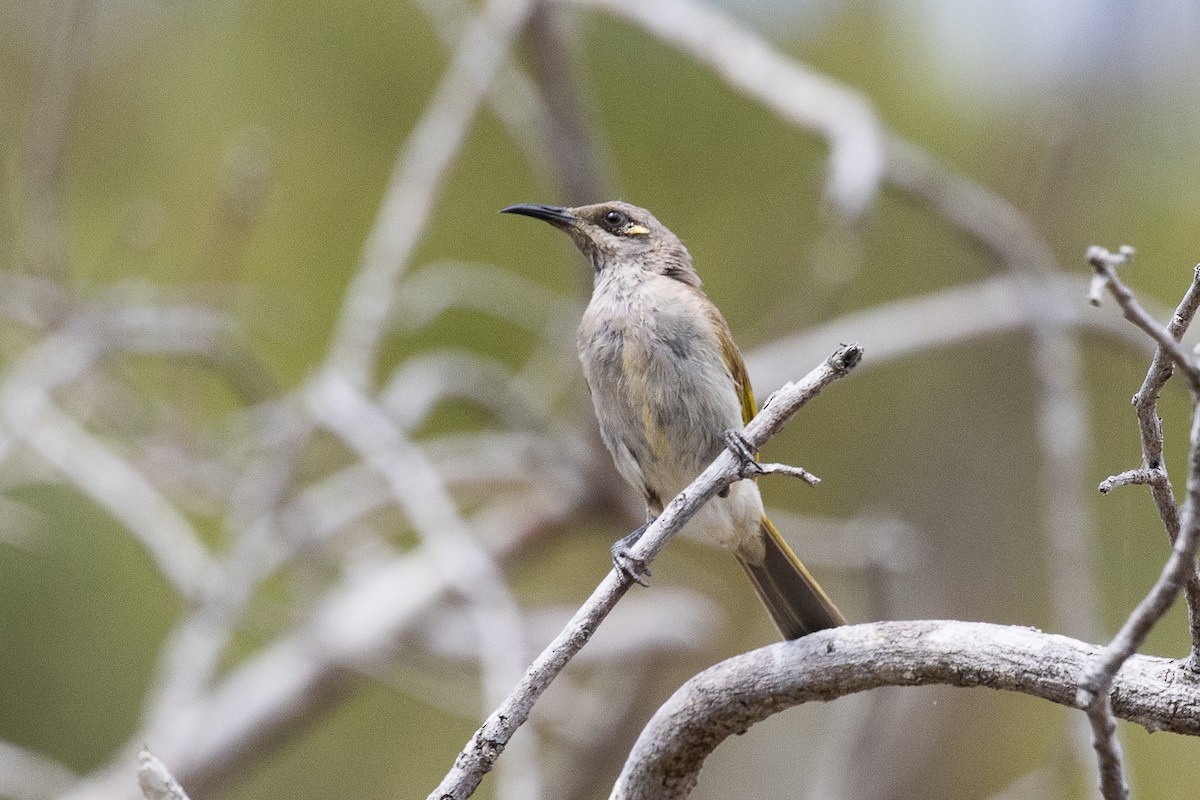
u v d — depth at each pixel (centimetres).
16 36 1415
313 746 1480
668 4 1058
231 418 1327
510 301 1334
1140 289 1362
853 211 921
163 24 1374
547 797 1312
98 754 1288
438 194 1138
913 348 1270
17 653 1288
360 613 1251
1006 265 1172
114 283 1310
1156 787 1148
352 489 1301
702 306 785
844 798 1003
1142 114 1384
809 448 1528
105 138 1363
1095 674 360
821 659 478
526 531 1348
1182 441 1256
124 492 1055
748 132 1364
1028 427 1578
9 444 1034
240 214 1188
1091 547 1072
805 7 1385
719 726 502
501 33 1090
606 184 1173
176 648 1005
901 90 1392
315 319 1348
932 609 1541
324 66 1372
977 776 1396
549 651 474
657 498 792
